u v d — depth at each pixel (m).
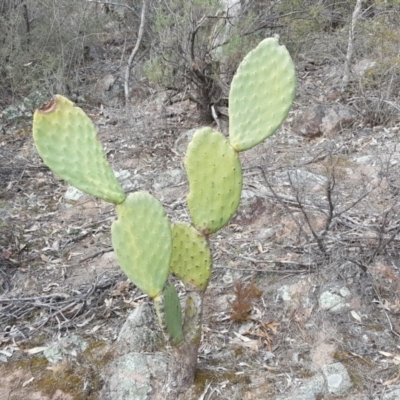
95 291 2.03
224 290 1.95
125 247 1.33
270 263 2.04
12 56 4.31
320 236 2.04
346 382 1.55
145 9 4.38
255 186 2.64
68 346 1.78
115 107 4.18
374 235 2.08
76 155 1.32
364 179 2.68
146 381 1.61
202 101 3.64
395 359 1.62
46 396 1.64
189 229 1.40
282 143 3.26
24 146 3.69
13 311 1.99
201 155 1.35
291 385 1.56
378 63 3.66
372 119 3.38
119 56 4.94
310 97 3.84
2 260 2.36
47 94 4.26
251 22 3.81
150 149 3.39
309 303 1.82
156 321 1.83
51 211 2.83
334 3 4.45
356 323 1.74
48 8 4.73
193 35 3.40
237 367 1.63
